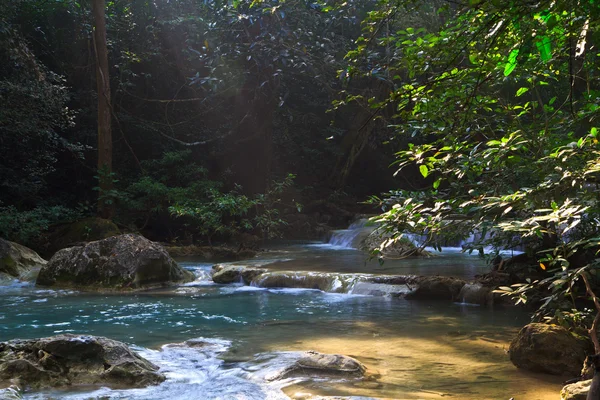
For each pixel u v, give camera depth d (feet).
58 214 59.88
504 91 33.37
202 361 19.27
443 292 31.50
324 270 38.58
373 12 15.12
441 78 14.07
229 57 64.90
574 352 17.48
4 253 41.22
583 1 9.94
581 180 11.80
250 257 51.08
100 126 62.34
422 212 14.62
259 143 81.46
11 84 53.36
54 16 72.90
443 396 15.53
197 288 36.86
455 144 16.21
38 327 25.14
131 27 75.82
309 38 57.06
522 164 16.69
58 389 16.51
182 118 80.38
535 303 27.84
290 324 25.32
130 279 36.55
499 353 20.06
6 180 61.52
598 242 13.73
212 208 60.49
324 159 88.84
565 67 18.49
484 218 14.12
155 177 74.28
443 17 59.16
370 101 14.74
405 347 21.02
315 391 15.98
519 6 10.11
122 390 16.47
